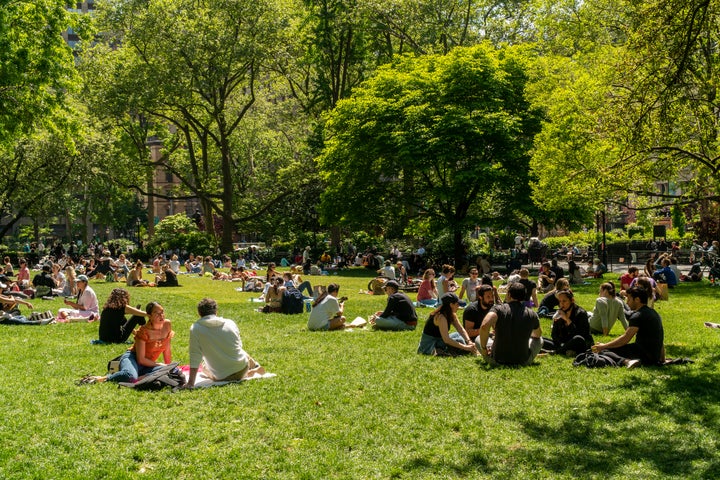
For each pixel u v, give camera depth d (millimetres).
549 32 32406
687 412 7879
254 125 60875
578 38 27625
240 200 59688
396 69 42688
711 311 17172
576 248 46719
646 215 48500
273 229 55969
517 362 10406
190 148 52719
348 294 24297
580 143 18812
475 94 37656
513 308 10422
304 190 53594
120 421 7508
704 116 13969
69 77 24094
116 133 50500
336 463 6348
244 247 64250
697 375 9609
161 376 9000
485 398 8547
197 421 7559
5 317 14945
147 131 56000
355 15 45688
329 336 13617
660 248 44219
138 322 12758
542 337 11852
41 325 14805
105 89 44125
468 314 11891
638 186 17641
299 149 58188
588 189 18312
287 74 51062
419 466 6309
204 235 51531
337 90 49406
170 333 9797
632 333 10391
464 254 38750
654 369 10070
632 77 12836
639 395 8617
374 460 6461
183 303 20766
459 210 39562
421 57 41812
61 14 23188
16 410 7707
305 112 52844
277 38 47031
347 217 41906
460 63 36969
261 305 20250
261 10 45781
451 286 18500
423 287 19094
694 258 36812
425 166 37031
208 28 44969
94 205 75688
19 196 42938
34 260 46188
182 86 43938
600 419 7684
